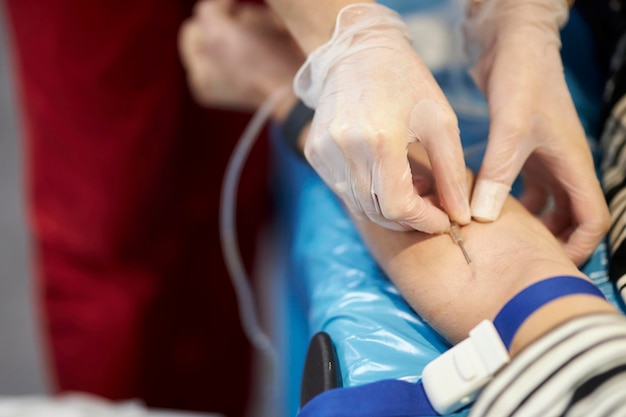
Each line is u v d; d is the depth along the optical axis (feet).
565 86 2.66
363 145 2.17
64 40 4.52
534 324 1.97
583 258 2.60
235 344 5.80
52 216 5.14
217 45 4.12
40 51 4.63
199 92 4.39
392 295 2.63
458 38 3.39
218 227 5.52
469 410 2.02
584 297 2.00
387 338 2.42
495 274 2.31
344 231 3.11
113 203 4.99
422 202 2.34
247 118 5.10
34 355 6.39
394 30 2.51
